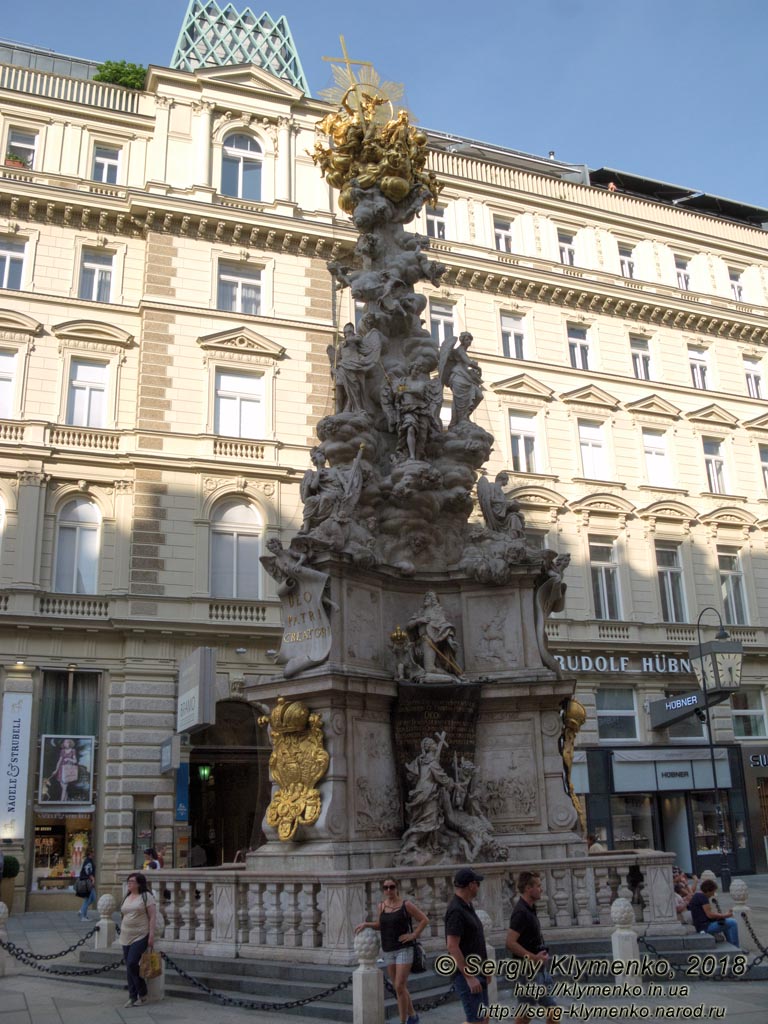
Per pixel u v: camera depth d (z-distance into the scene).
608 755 30.78
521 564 14.09
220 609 27.70
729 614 35.66
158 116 32.06
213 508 28.95
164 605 27.25
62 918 22.50
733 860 31.36
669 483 36.34
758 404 39.16
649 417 36.56
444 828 12.33
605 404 35.78
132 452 28.17
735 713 34.06
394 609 13.98
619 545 34.25
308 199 33.19
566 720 13.61
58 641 26.16
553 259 37.41
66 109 31.36
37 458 27.36
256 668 27.58
